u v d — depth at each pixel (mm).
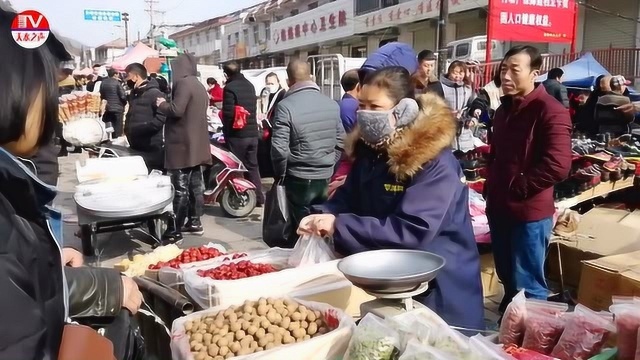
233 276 2520
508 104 3387
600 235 4270
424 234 2062
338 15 28266
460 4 19438
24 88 1004
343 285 2486
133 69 6234
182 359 1984
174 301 2426
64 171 9672
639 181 4824
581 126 8109
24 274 975
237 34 47812
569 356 1902
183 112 5367
